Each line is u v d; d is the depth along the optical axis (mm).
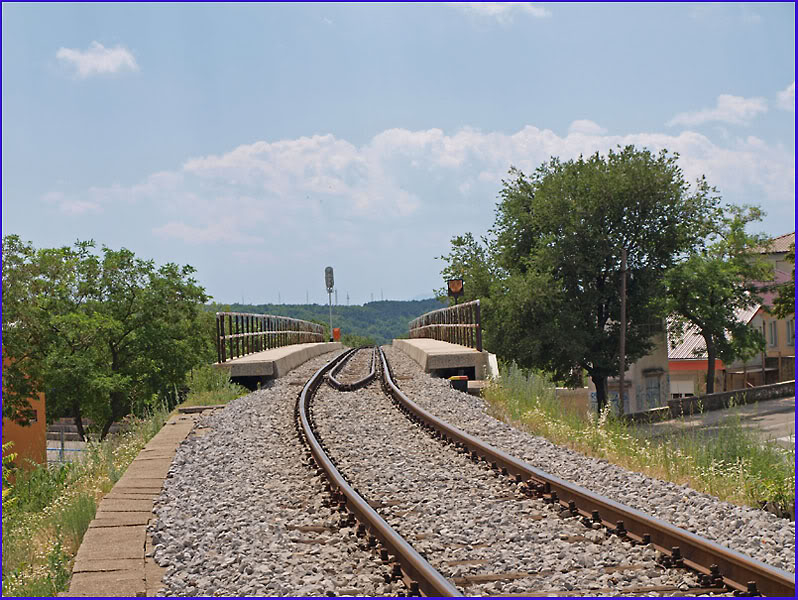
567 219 46594
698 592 5215
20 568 6859
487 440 11172
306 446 10742
